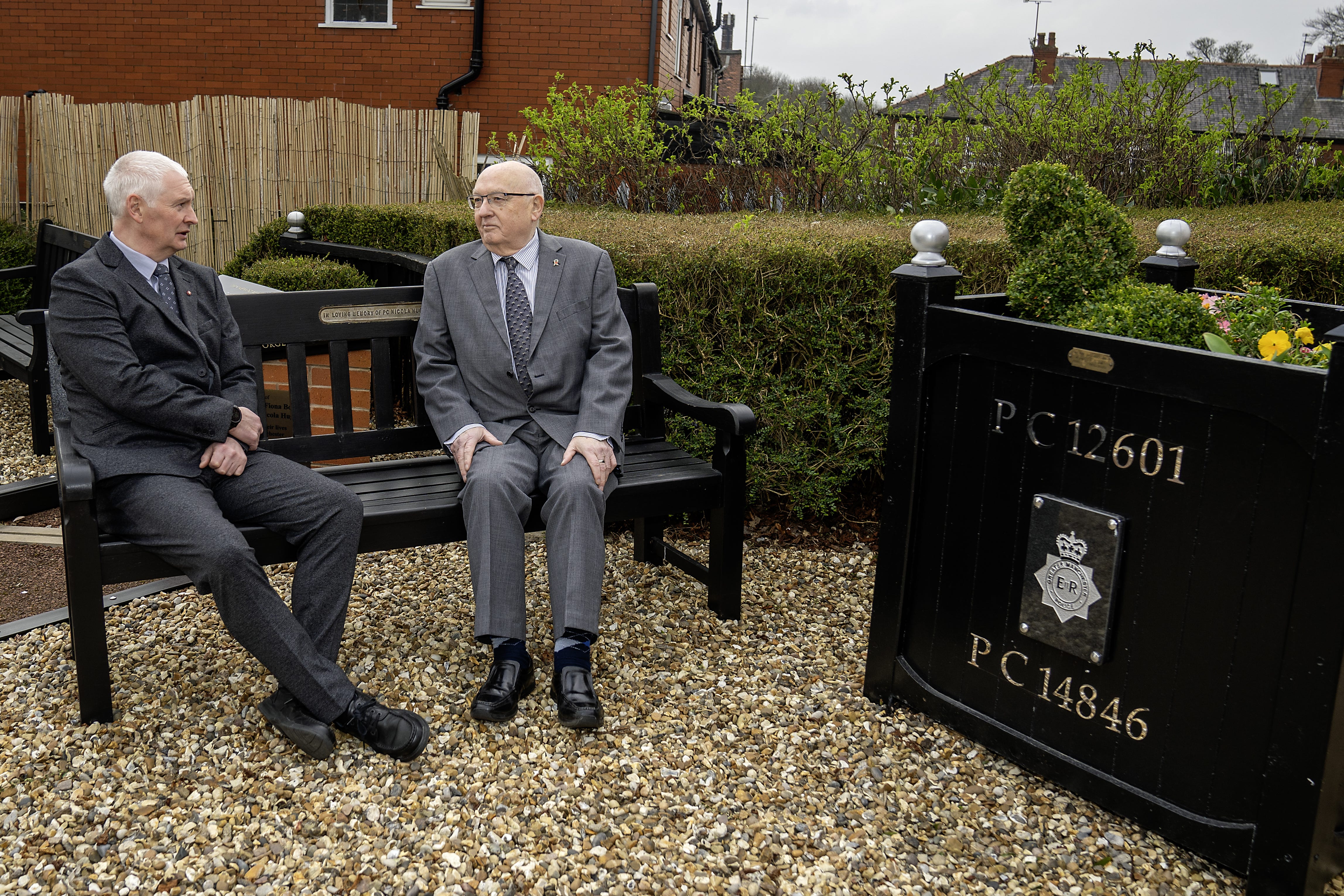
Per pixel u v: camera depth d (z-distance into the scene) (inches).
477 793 94.6
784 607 137.4
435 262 124.8
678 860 86.9
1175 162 244.8
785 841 89.8
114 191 103.9
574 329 122.4
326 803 92.9
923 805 95.5
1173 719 86.0
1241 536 79.1
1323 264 153.9
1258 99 944.3
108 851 85.5
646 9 430.9
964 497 99.9
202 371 109.7
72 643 114.7
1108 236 107.7
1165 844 90.6
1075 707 93.4
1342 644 73.9
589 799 94.3
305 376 126.3
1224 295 112.7
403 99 449.7
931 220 99.7
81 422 103.8
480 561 108.2
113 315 102.4
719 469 127.4
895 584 107.4
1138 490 85.3
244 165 344.8
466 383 122.4
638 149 260.8
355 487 119.0
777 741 105.2
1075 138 243.1
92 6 454.0
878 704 112.3
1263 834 80.8
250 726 104.7
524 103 442.3
